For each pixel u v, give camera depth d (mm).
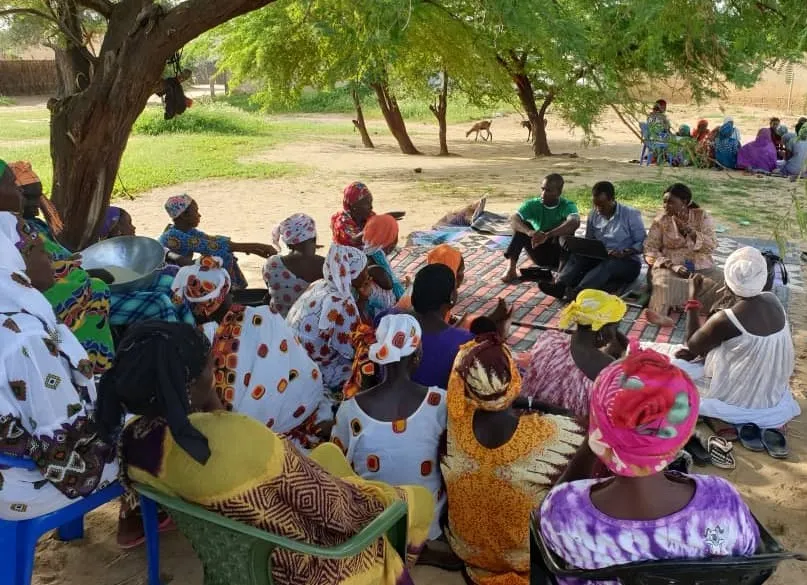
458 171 15750
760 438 4551
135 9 5199
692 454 4375
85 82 5828
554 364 3701
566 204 7441
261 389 3570
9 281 2682
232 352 3521
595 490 2068
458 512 3146
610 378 1936
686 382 1884
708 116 23969
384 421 3213
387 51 5637
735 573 1951
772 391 4512
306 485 2348
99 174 5328
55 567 3529
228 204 12195
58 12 5723
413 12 5473
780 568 3514
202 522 2348
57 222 4680
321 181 14438
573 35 3141
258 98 19844
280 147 20344
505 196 12555
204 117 25062
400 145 20031
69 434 2699
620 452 1886
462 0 5039
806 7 2598
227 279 3775
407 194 12945
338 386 4520
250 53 18625
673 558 1944
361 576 2570
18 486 2740
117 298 4184
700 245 6457
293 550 2270
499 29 3996
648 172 14625
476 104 18062
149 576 3207
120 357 2307
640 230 6914
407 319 3172
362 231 6059
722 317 4445
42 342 2664
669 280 6434
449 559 3471
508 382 2902
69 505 2914
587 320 3562
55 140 5273
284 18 16422
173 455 2307
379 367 3645
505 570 3193
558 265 7602
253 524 2295
